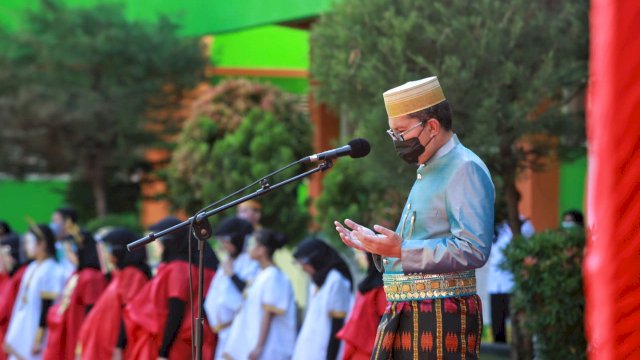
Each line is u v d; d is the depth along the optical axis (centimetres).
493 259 1830
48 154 3406
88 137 3359
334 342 1295
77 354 1503
